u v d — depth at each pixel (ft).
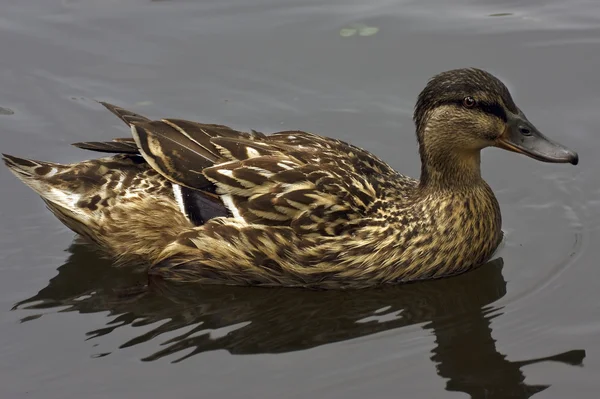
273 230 40.57
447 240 41.78
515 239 44.47
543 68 54.65
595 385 35.37
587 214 45.78
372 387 35.63
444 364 36.83
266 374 36.47
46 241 44.91
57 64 56.49
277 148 41.96
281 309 40.60
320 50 56.95
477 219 42.34
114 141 42.63
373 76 55.01
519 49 56.13
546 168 49.47
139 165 42.11
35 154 50.39
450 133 41.78
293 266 40.98
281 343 38.37
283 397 35.22
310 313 40.32
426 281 42.19
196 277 42.32
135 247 42.32
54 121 52.75
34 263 43.42
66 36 58.59
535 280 41.60
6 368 36.96
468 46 56.49
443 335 38.58
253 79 55.21
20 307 40.60
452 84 41.55
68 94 54.44
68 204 41.88
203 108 53.21
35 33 58.85
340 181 41.19
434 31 57.88
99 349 38.01
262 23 59.31
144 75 55.62
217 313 40.42
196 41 58.03
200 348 38.06
